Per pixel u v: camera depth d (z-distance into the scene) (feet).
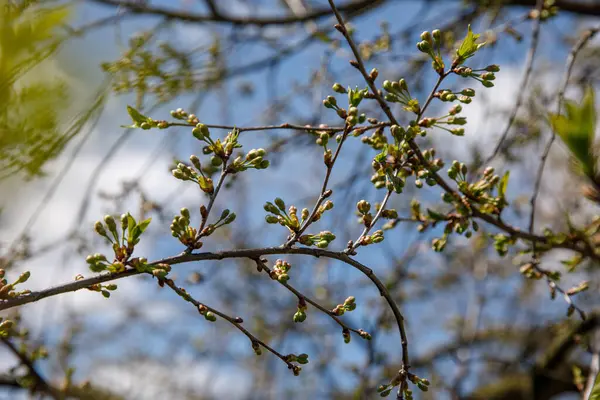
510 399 19.53
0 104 2.21
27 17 2.35
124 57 7.83
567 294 7.66
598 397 6.15
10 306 4.21
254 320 18.89
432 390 18.94
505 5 14.06
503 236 7.71
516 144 13.30
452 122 5.88
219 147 5.04
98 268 4.41
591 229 7.95
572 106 4.84
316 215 5.18
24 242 9.78
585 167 4.91
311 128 6.21
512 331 20.11
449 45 10.87
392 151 5.94
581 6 14.12
